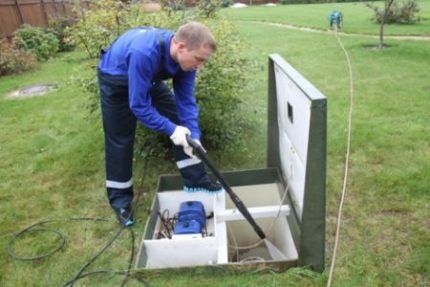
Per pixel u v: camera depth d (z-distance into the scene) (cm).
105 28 363
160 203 262
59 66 818
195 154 208
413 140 355
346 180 297
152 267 215
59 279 220
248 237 262
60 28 1036
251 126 388
